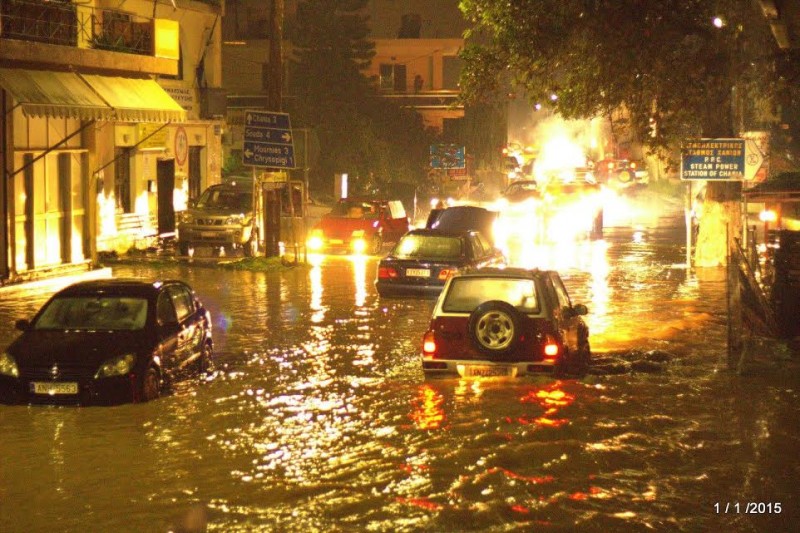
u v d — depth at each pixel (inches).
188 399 780.0
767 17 697.0
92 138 1558.8
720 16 1224.8
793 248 1007.0
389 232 2022.6
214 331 1092.5
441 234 1309.1
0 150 1342.3
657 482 565.9
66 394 749.9
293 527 495.8
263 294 1381.6
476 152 3949.3
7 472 589.6
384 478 573.0
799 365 893.2
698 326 1103.0
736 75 1277.1
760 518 507.5
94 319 820.0
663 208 3085.6
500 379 789.2
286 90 3671.3
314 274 1619.1
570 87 1376.7
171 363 821.2
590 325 1114.1
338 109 3609.7
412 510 519.5
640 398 767.7
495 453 621.0
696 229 1958.7
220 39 2369.6
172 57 1665.8
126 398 757.3
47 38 1389.0
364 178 3324.3
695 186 2209.6
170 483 567.5
